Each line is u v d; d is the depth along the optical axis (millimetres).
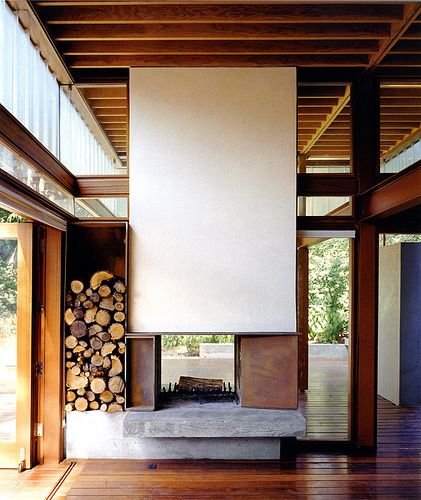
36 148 3053
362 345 4090
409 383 5707
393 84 4223
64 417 3865
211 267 3938
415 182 3010
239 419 3666
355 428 4113
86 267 4059
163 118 3971
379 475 3547
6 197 2535
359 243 4145
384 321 6230
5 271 3727
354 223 4176
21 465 3615
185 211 3955
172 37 3492
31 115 3227
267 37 3475
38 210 3098
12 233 3727
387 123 4391
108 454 3865
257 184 3969
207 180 3961
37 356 3801
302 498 3168
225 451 3869
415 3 2957
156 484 3371
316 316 9320
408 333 5746
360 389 4070
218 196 3961
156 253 3941
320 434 4355
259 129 3980
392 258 6035
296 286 3945
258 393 3898
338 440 4094
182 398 4199
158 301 3922
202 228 3949
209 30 3484
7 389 3684
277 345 3896
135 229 3949
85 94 4262
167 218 3955
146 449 3867
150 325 3904
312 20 3240
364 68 4082
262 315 3926
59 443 3771
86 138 4418
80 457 3859
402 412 5371
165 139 3965
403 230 4199
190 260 3941
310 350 8555
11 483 3379
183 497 3170
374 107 4172
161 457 3869
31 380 3693
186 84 3975
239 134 3977
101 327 3848
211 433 3656
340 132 4512
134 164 3971
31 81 3225
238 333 3881
